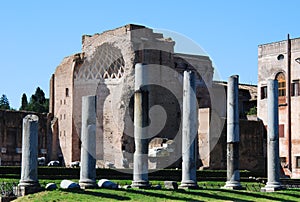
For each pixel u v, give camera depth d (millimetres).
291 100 84312
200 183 58375
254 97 101938
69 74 91938
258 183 63344
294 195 48469
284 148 84375
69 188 43031
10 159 86562
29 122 43188
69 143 90812
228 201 43219
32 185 42438
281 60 85875
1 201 41031
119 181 55000
